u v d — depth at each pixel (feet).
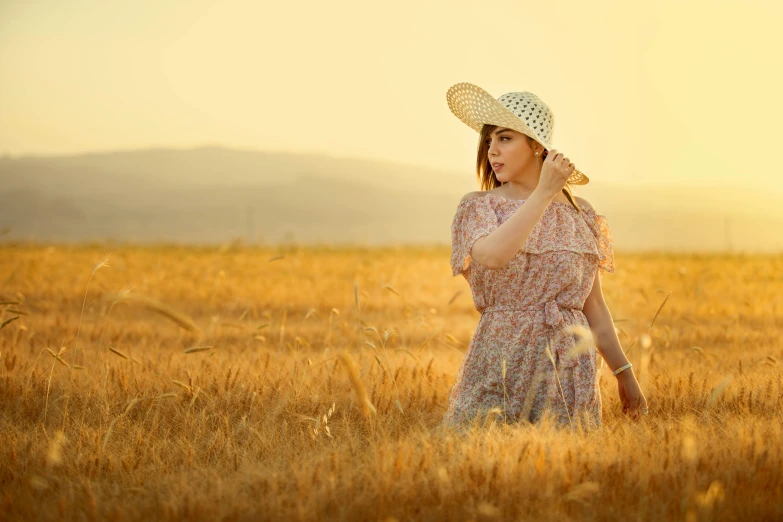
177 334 30.50
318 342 28.53
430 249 133.80
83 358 23.62
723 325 31.53
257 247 124.26
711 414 15.30
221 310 39.81
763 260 99.86
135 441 14.35
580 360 14.66
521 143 14.92
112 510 10.82
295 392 17.67
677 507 10.34
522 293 14.84
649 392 17.48
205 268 68.80
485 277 15.03
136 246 126.00
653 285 53.52
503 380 14.17
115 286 47.91
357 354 24.81
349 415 16.35
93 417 16.35
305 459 12.73
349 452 12.88
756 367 20.79
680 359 23.91
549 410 14.26
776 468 11.16
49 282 51.44
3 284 48.93
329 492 10.83
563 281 14.74
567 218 14.99
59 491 11.94
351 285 53.16
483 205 14.66
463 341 30.37
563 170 13.50
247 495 11.19
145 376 19.80
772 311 39.14
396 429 15.19
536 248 14.73
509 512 10.34
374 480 11.03
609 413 16.53
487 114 14.99
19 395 18.02
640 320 36.52
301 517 10.14
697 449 11.98
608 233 15.75
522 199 14.98
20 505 10.98
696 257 109.19
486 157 15.93
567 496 10.00
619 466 11.37
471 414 14.69
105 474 12.89
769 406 16.01
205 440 14.74
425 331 31.86
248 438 14.39
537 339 14.70
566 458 11.58
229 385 18.48
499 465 11.26
